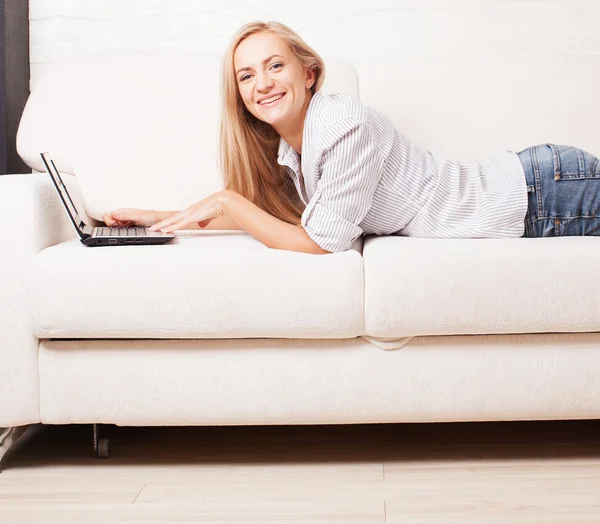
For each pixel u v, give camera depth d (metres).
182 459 1.53
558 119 1.99
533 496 1.31
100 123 1.91
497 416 1.43
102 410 1.44
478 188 1.67
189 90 1.94
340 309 1.37
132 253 1.41
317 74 1.68
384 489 1.36
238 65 1.62
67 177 1.86
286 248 1.51
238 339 1.43
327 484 1.39
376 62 2.05
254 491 1.36
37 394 1.45
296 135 1.67
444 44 2.35
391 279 1.37
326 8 2.35
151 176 1.89
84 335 1.41
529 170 1.66
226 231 1.85
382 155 1.59
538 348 1.42
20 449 1.61
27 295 1.42
